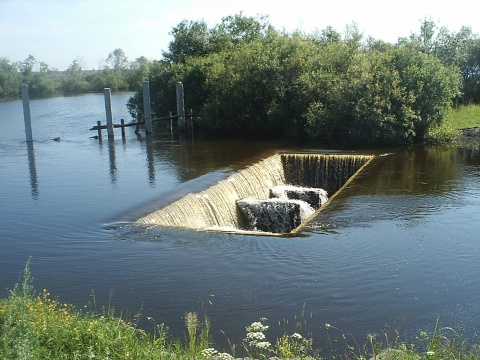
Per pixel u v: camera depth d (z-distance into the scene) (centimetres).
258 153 2481
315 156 2375
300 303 984
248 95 3081
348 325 903
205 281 1078
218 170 2080
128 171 2108
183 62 4191
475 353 771
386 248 1253
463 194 1716
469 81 4078
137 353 692
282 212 1822
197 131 3356
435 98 2761
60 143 2966
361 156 2336
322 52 3155
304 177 2400
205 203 1712
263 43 3338
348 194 1758
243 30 4388
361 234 1354
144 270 1134
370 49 3459
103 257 1209
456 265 1152
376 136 2633
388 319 923
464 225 1409
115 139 3095
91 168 2189
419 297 1006
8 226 1432
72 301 991
